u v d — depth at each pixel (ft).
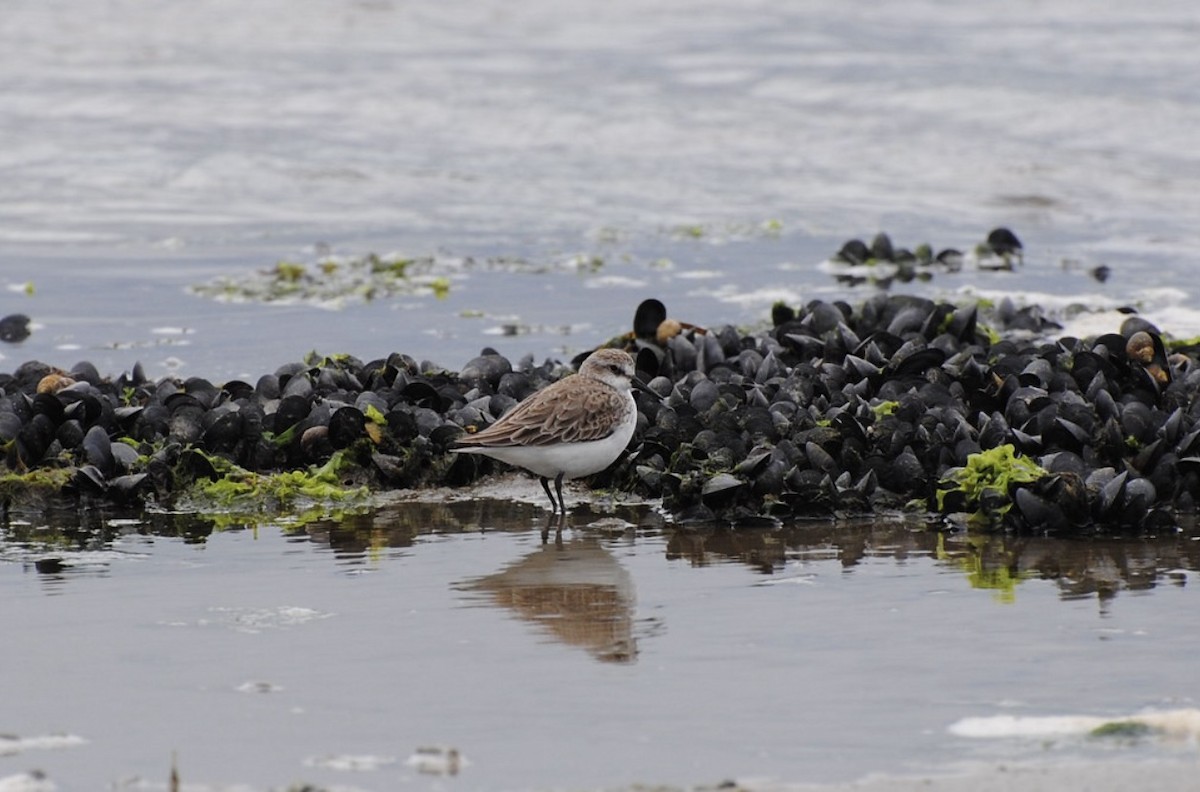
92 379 55.67
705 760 27.71
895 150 111.04
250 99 124.98
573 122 118.83
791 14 161.68
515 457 45.09
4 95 123.85
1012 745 28.12
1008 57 134.21
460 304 77.82
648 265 86.02
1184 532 43.24
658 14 162.71
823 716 29.76
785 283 81.41
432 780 26.99
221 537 44.09
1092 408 48.26
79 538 43.96
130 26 151.53
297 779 27.07
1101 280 80.84
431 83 130.31
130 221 96.07
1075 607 36.47
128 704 30.81
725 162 109.91
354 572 40.37
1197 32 143.54
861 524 44.80
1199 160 106.01
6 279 83.05
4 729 29.60
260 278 83.46
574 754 28.07
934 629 34.99
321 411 50.57
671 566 40.73
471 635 35.01
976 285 80.12
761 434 48.14
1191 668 32.09
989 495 44.04
